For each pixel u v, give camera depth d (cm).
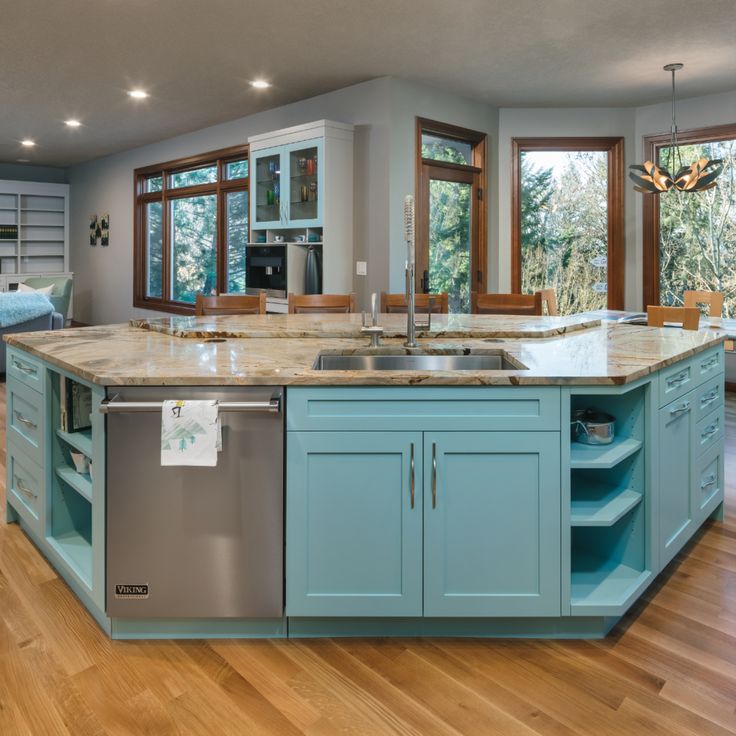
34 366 251
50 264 1068
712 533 280
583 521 195
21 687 177
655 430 217
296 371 195
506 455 192
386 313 421
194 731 160
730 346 421
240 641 200
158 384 189
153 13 409
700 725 161
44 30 438
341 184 537
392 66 499
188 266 805
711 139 581
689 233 607
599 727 161
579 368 200
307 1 388
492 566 194
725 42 448
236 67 507
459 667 186
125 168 895
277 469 191
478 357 248
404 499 193
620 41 446
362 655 192
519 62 489
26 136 786
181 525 193
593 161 635
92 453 203
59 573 244
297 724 162
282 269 555
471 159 609
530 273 649
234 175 718
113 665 187
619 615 198
